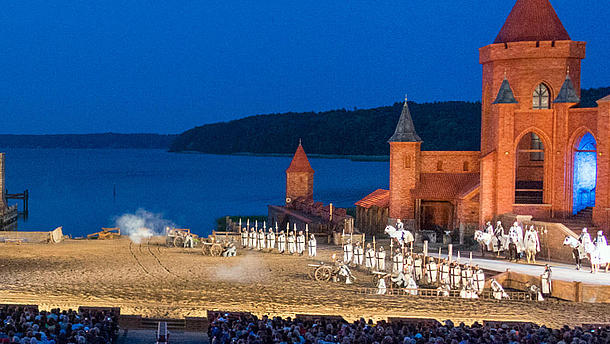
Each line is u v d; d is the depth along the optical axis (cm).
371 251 4497
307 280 4134
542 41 6044
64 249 5300
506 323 2902
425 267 4191
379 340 2267
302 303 3412
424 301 3578
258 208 14738
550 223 4891
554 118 5531
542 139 5591
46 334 2153
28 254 4959
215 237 5362
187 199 16925
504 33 6331
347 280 4088
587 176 5675
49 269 4309
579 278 4112
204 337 2823
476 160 6500
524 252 4919
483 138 6438
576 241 4425
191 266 4562
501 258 4931
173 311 3186
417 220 6500
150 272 4278
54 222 11738
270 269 4522
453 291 3906
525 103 6134
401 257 4316
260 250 5478
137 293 3575
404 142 6469
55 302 3203
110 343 2456
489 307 3469
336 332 2423
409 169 6494
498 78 6228
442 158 6550
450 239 5934
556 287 3909
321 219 7238
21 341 2011
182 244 5631
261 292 3700
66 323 2361
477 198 6016
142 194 18462
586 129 5366
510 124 5550
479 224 5747
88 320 2467
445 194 6366
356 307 3344
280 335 2230
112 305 3209
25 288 3606
